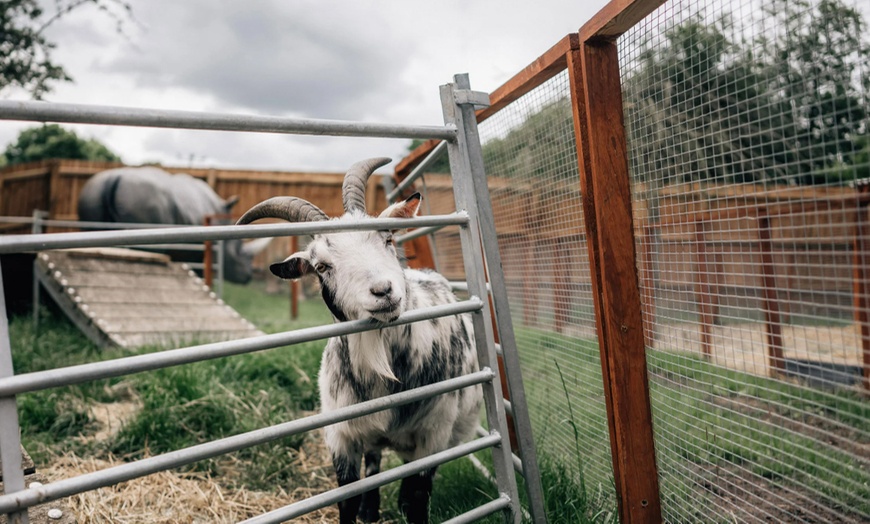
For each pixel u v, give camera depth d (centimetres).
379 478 231
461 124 263
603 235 236
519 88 315
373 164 300
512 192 396
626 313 238
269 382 552
